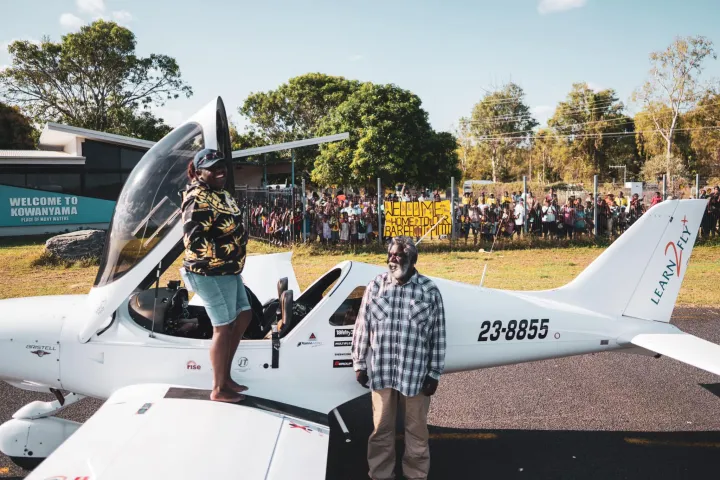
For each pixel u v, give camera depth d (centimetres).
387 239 1470
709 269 1109
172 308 380
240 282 330
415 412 312
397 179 2716
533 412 451
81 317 360
